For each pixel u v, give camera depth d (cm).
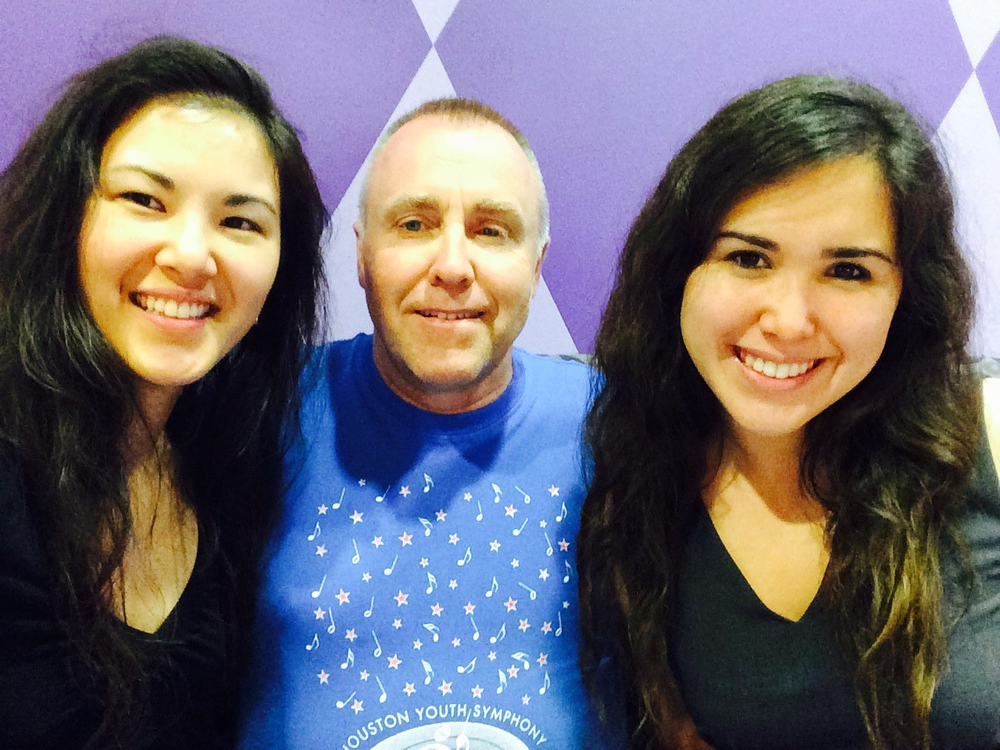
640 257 93
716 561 96
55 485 82
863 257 78
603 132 139
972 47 147
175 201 79
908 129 79
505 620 101
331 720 97
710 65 139
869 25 142
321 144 132
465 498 105
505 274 102
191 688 94
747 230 79
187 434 99
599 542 101
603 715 104
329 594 100
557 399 113
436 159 99
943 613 90
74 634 83
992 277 155
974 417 92
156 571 92
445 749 96
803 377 84
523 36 134
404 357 103
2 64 122
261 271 86
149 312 82
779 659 92
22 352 80
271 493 104
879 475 92
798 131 76
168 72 80
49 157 79
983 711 90
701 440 100
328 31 129
